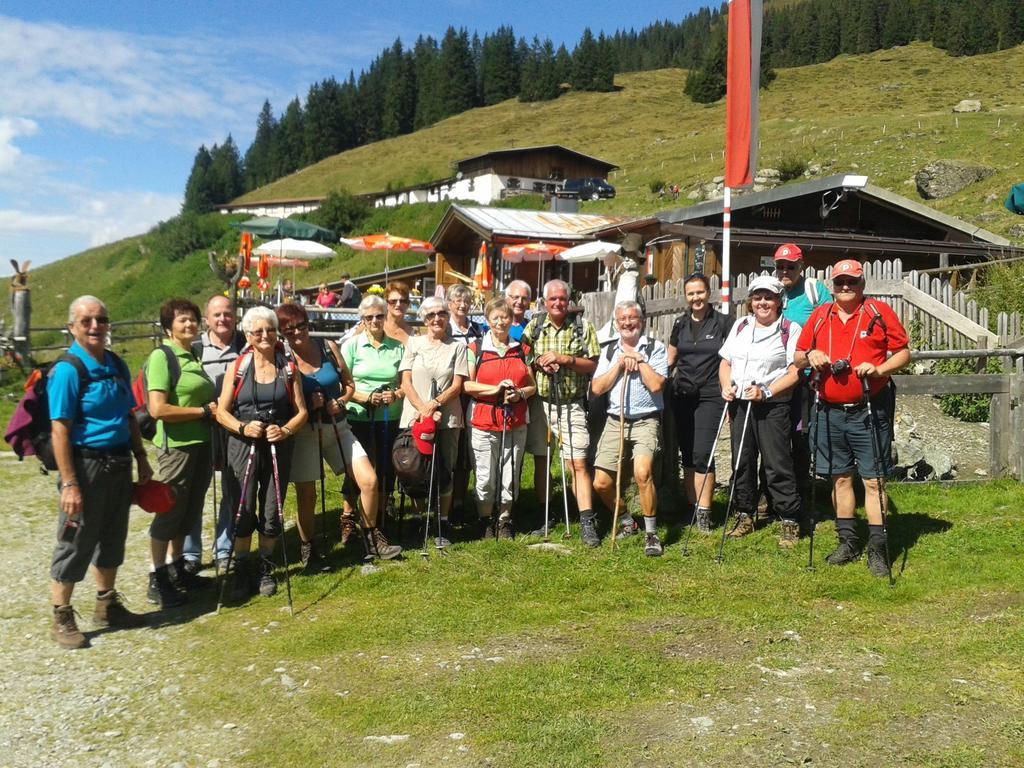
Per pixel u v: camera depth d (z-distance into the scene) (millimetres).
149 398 5859
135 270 71812
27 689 4738
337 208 71188
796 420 6781
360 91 150875
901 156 56094
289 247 25250
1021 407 8133
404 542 7051
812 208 20328
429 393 6785
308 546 6629
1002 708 4016
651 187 62406
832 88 115125
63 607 5324
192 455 6031
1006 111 73188
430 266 31609
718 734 3900
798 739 3828
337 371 6656
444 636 5180
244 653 5094
